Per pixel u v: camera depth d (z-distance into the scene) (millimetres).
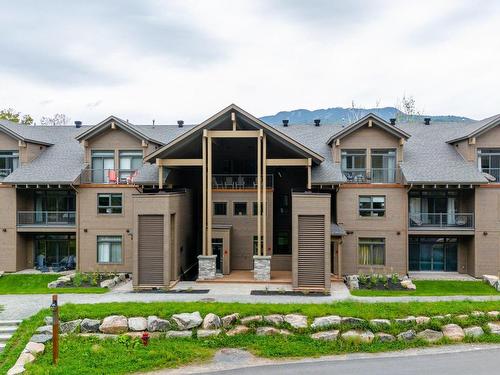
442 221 27641
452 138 28844
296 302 17922
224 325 15789
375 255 26938
